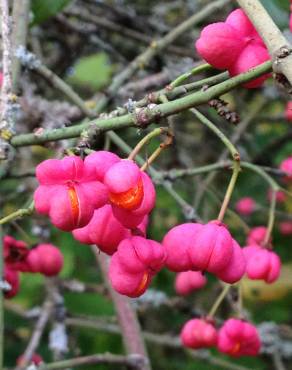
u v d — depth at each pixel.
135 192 0.19
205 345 0.27
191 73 0.22
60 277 0.35
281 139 0.42
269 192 0.42
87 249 0.41
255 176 0.43
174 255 0.20
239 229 0.40
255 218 0.43
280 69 0.19
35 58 0.29
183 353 0.42
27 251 0.28
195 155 0.45
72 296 0.40
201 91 0.20
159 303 0.35
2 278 0.26
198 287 0.32
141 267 0.20
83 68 0.45
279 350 0.36
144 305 0.36
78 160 0.19
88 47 0.44
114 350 0.40
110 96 0.31
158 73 0.38
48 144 0.25
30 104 0.34
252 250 0.26
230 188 0.21
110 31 0.41
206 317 0.27
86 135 0.21
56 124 0.34
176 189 0.43
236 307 0.28
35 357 0.32
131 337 0.30
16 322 0.40
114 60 0.45
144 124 0.21
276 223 0.43
